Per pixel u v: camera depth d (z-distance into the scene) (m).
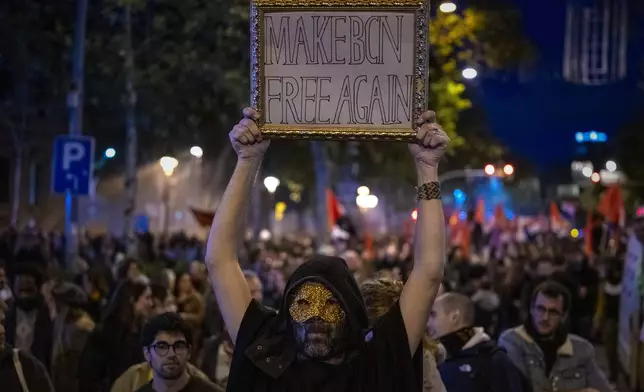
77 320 11.13
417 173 5.07
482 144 45.12
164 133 36.16
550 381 8.76
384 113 5.06
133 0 30.02
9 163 52.09
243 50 31.67
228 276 5.06
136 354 10.22
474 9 33.03
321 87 5.07
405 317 4.88
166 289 12.31
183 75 32.81
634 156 63.12
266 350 4.83
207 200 56.00
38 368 8.11
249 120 5.08
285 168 51.00
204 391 7.51
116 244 38.06
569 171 80.88
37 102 42.56
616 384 19.72
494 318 17.27
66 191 18.33
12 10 33.66
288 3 5.06
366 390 4.80
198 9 30.98
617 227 34.75
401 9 5.04
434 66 33.75
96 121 39.00
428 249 4.94
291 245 40.94
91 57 32.62
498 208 47.56
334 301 4.78
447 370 8.04
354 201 62.62
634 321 16.92
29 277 11.36
